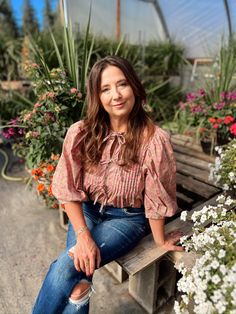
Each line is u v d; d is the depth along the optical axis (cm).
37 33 334
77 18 364
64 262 98
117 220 115
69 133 113
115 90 101
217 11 372
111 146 108
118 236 108
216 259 86
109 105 104
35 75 192
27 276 144
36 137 175
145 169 104
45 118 175
